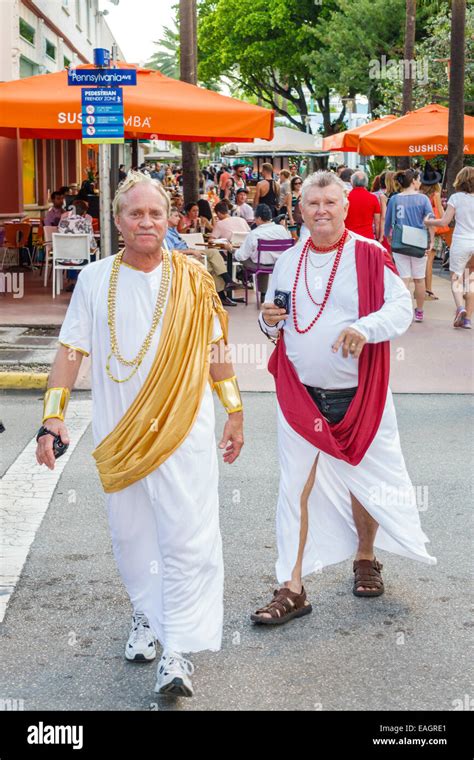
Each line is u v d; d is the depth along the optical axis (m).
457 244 12.16
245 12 46.62
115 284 3.73
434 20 28.53
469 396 9.19
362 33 33.28
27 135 14.86
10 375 9.33
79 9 32.91
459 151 16.77
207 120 11.09
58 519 5.81
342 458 4.37
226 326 3.93
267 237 13.88
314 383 4.48
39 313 12.58
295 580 4.54
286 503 4.50
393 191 15.95
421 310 12.89
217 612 3.76
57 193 18.05
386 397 4.46
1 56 19.89
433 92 27.06
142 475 3.66
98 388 3.78
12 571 5.02
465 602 4.72
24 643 4.26
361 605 4.68
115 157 11.53
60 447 3.79
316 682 3.93
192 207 16.30
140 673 4.00
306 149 31.50
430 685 3.91
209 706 3.74
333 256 4.38
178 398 3.66
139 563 3.85
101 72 10.00
